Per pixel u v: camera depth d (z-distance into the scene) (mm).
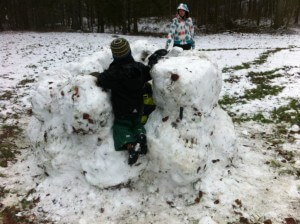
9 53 16234
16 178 4402
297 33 28625
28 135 4668
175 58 3904
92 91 3629
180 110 3703
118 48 3531
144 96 4129
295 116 6441
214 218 3588
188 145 3725
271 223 3518
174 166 3697
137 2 30156
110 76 3561
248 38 24766
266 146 5250
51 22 39031
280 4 30266
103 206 3750
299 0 33594
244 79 9789
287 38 24234
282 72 10453
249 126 6098
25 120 6656
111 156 3795
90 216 3629
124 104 3672
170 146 3676
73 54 16203
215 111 4449
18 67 12805
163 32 32469
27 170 4582
